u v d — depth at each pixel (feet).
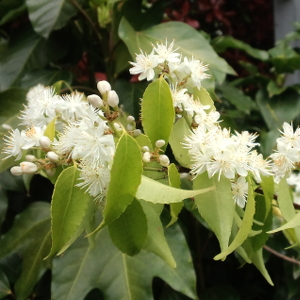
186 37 1.91
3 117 1.74
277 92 2.40
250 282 2.25
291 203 1.11
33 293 1.83
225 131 1.09
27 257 1.69
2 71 1.98
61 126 1.20
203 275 2.17
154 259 1.60
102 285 1.56
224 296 1.94
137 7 1.93
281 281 2.18
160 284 1.96
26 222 1.75
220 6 3.59
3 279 1.71
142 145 1.11
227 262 2.23
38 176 2.00
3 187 1.77
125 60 2.02
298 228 1.09
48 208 1.81
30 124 1.28
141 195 0.93
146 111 1.10
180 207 1.08
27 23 2.07
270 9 3.84
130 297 1.54
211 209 1.04
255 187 1.17
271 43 3.99
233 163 1.03
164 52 1.21
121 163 0.90
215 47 2.66
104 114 1.10
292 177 1.82
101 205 1.10
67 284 1.56
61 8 1.83
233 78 3.45
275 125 2.36
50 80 1.95
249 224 0.95
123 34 1.78
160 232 1.09
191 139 1.13
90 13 2.05
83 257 1.61
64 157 1.07
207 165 1.04
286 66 2.60
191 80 1.22
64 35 2.03
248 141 1.11
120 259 1.61
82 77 2.59
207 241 2.07
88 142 0.98
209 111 1.24
